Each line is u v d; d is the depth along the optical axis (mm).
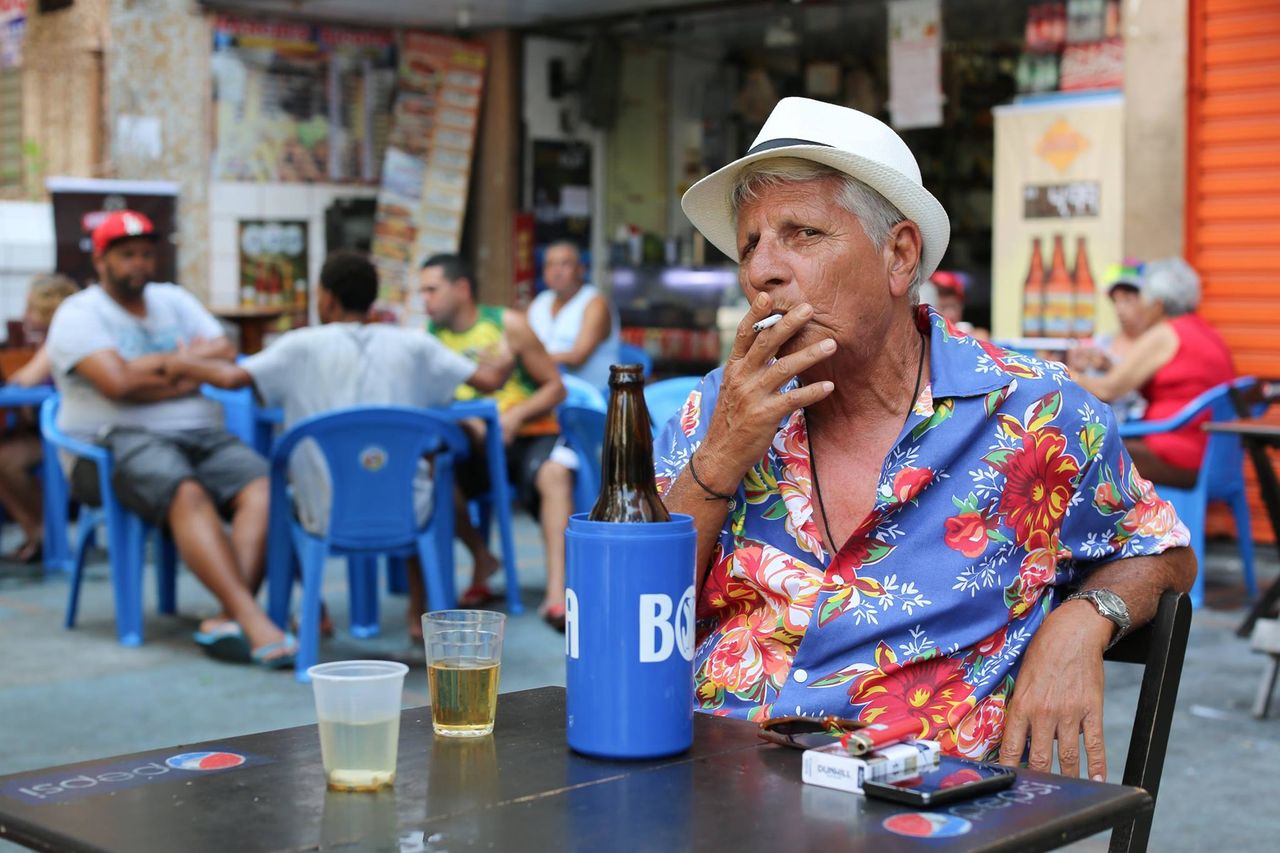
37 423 7449
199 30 9984
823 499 1913
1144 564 1909
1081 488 1896
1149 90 7758
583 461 5770
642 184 11023
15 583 6848
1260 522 7672
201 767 1420
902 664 1812
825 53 9992
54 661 5297
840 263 1779
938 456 1827
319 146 10492
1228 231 7586
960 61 9141
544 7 9953
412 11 10109
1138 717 1861
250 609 5246
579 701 1434
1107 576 1899
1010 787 1331
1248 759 4090
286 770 1406
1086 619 1813
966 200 9367
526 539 8156
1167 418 6617
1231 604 6352
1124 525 1938
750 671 1912
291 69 10328
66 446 5633
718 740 1504
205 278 10102
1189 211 7688
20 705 4676
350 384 5293
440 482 5309
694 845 1174
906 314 1903
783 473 1919
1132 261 7086
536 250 10898
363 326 5398
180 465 5387
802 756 1368
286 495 5227
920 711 1812
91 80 9922
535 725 1569
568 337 7734
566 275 7738
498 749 1473
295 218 10438
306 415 5281
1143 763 1847
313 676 1353
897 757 1331
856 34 9680
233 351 5996
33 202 10102
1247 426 5785
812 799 1295
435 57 10742
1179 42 7617
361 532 5070
